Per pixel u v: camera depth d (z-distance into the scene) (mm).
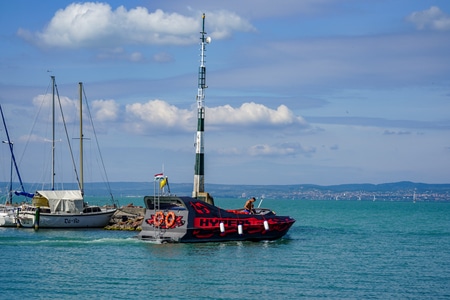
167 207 53906
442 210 192250
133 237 55719
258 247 51750
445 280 38312
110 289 34312
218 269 40531
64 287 34719
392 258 47625
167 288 34688
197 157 65688
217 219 52344
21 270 39594
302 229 78062
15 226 71438
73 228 70938
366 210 186250
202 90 66188
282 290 34594
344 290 34844
